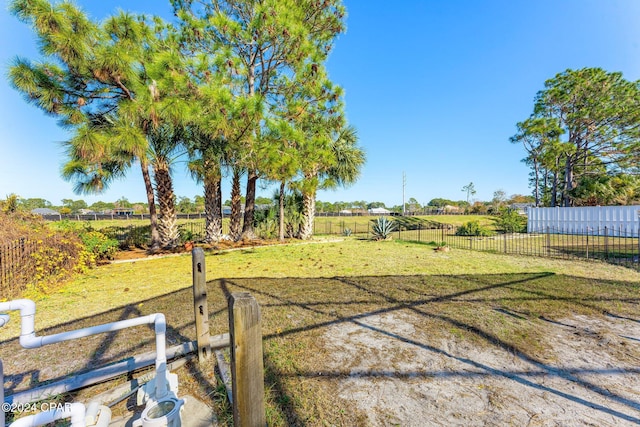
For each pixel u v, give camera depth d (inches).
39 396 67.2
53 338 57.5
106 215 988.6
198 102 249.0
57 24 231.8
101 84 289.6
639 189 703.7
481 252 305.0
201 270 87.0
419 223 803.4
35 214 286.2
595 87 720.3
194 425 61.2
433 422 60.7
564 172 864.9
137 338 102.7
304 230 462.9
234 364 40.6
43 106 263.9
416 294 150.0
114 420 64.0
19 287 165.3
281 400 68.0
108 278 200.5
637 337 98.6
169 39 324.5
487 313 121.3
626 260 239.8
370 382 75.2
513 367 81.7
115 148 257.9
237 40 317.1
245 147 283.3
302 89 321.7
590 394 69.5
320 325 111.7
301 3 335.6
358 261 255.8
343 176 452.1
